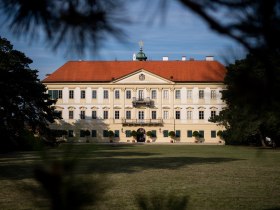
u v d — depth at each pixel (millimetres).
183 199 2490
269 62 1624
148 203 2424
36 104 44438
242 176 19609
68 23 1813
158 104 79312
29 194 1653
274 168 24031
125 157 33531
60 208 1638
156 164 26391
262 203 12359
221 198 13203
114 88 79562
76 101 79938
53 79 80188
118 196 13289
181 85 79000
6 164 24172
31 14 1832
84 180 1737
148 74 79125
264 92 1590
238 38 1562
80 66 82125
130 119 79438
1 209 10891
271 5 1518
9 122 38562
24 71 41188
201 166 25172
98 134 79562
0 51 39812
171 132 78000
